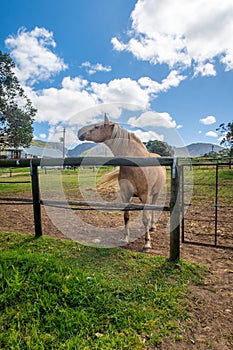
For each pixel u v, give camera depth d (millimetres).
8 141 16625
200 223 4066
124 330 1460
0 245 2783
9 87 16312
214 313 1653
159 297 1791
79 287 1806
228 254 2707
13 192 8242
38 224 3029
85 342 1354
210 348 1352
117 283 1927
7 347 1333
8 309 1618
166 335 1438
